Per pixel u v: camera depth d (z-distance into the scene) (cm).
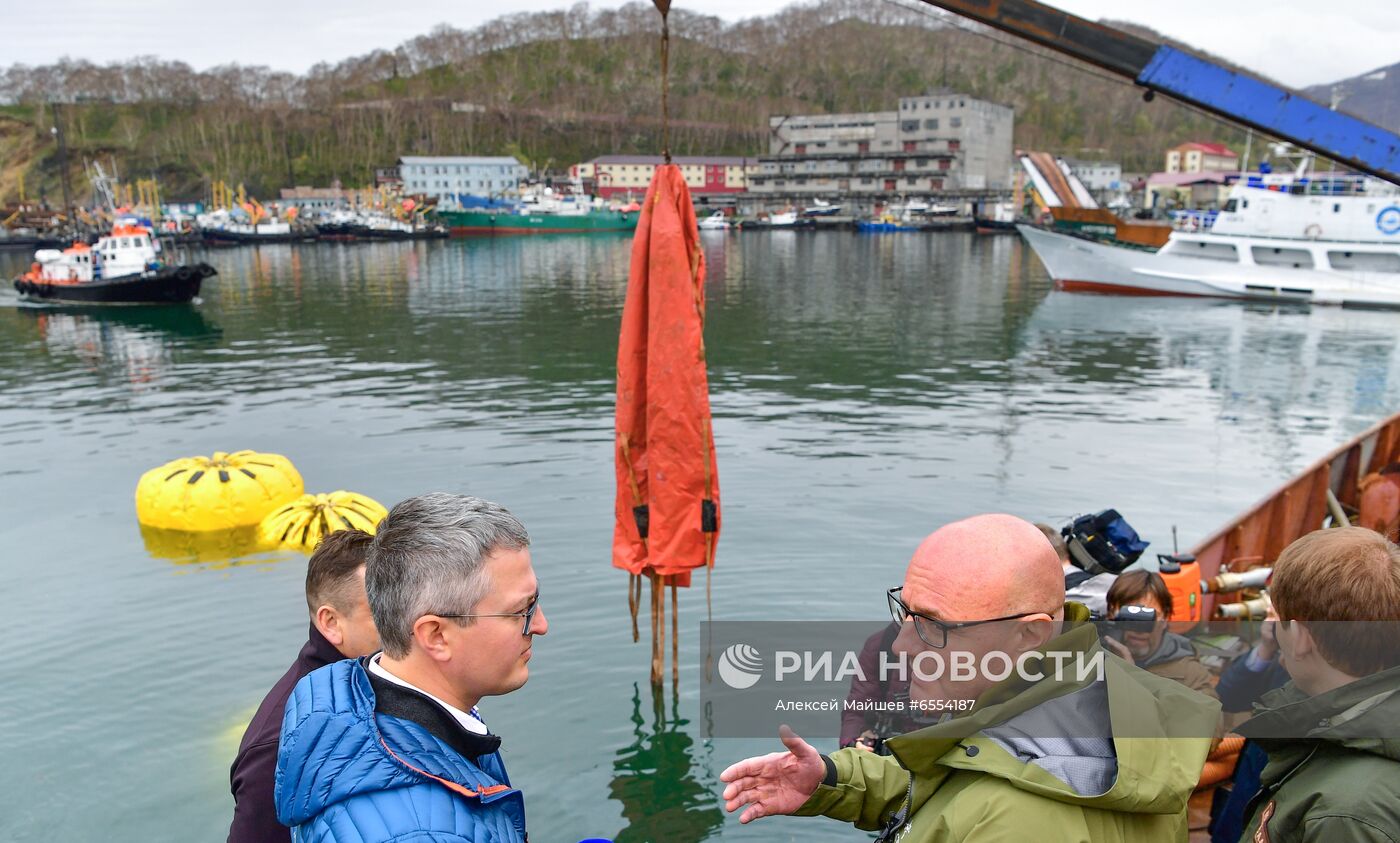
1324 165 5338
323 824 185
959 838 174
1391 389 1981
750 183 13250
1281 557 225
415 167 13725
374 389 1972
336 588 288
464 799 194
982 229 10706
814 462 1295
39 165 14550
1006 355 2441
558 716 621
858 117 13125
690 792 541
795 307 3622
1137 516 1058
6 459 1416
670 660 695
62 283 3909
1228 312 3375
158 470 1088
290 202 13662
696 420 591
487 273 5472
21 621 789
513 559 209
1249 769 281
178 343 2814
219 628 770
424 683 208
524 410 1702
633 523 626
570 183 14250
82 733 610
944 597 186
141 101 16862
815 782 232
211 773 564
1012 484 1183
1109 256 4044
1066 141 17950
